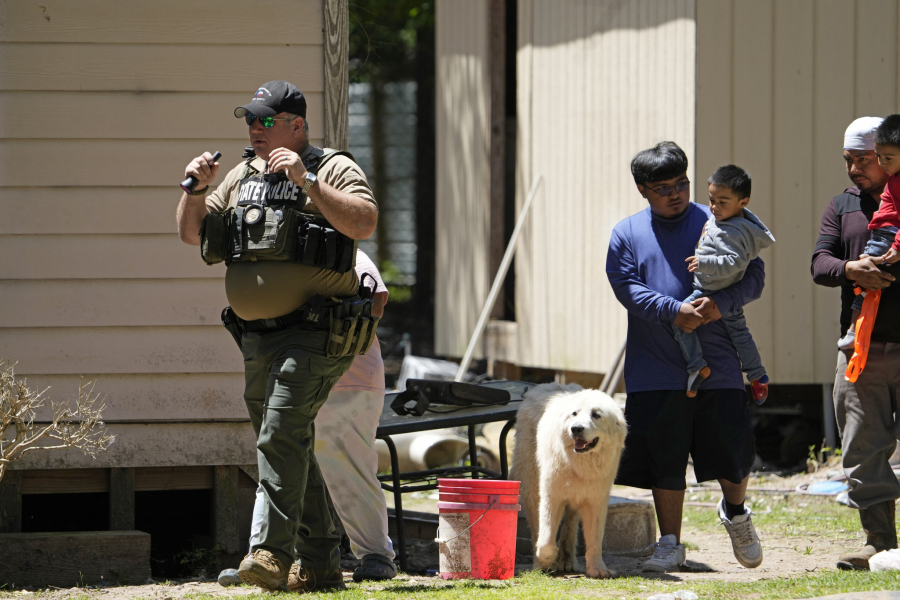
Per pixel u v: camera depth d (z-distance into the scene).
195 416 22.00
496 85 45.53
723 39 32.75
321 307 15.18
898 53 34.75
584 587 16.81
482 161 46.25
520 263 43.81
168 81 22.08
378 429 20.06
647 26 34.94
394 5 68.00
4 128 21.62
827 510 27.17
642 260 19.95
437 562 21.39
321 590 16.25
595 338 38.19
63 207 21.80
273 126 15.84
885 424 18.47
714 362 19.44
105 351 21.80
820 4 33.84
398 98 85.25
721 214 19.00
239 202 15.77
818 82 33.91
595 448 18.47
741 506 19.80
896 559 17.42
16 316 21.56
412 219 84.62
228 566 22.03
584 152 38.91
